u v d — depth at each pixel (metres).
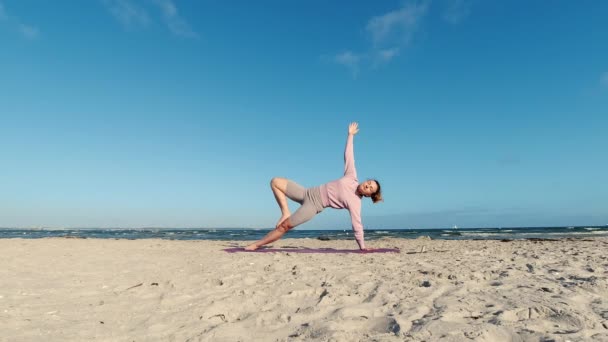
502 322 2.09
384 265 4.54
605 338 1.79
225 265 4.60
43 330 2.16
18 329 2.16
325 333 2.03
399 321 2.12
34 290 3.07
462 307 2.40
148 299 2.92
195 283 3.49
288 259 5.29
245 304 2.77
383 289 3.03
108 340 2.05
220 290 3.19
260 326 2.29
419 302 2.58
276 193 6.96
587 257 5.32
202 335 2.11
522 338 1.84
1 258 4.64
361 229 6.67
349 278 3.55
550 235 19.94
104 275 3.81
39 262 4.46
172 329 2.25
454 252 6.48
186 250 6.54
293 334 2.11
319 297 2.94
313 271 4.08
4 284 3.23
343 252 6.51
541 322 2.07
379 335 1.96
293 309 2.62
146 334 2.16
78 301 2.82
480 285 3.13
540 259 5.11
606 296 2.74
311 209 6.65
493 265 4.43
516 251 6.63
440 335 1.89
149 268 4.31
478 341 1.79
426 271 3.86
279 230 6.79
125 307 2.69
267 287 3.27
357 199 6.67
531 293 2.73
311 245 8.63
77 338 2.06
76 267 4.22
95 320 2.39
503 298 2.61
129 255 5.48
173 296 2.96
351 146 6.95
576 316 2.11
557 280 3.37
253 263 4.80
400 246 8.34
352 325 2.19
